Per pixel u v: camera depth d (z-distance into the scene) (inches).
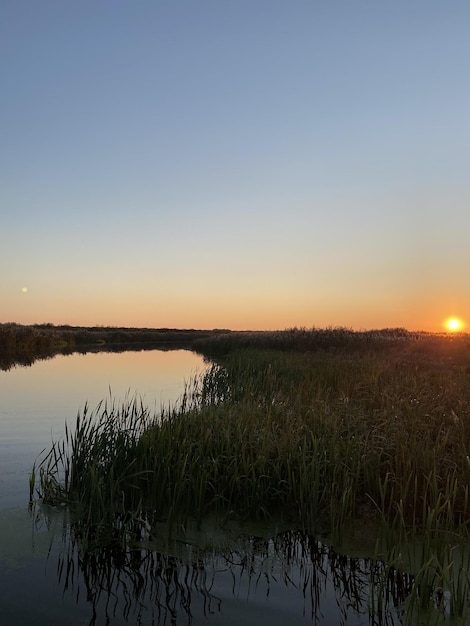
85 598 182.5
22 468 325.1
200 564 209.8
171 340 3595.0
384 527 213.9
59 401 584.4
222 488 259.9
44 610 173.5
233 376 646.5
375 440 292.5
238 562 211.6
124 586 191.8
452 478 246.5
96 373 927.0
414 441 275.0
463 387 432.8
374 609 176.4
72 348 2052.2
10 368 1030.4
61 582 192.7
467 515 230.1
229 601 182.9
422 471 249.9
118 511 255.4
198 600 182.9
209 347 1835.6
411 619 170.6
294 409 358.9
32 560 208.8
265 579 198.5
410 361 702.5
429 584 179.6
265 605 180.4
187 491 246.4
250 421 322.0
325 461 262.5
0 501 269.9
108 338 2940.5
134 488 263.1
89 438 299.9
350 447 277.7
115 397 616.7
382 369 551.2
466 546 210.8
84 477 269.6
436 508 203.3
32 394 642.2
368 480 255.9
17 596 181.8
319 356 846.5
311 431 292.8
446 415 336.5
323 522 244.2
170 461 269.7
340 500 244.5
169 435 291.3
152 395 632.4
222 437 298.2
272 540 230.2
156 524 244.7
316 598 185.3
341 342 1079.6
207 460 268.2
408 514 241.0
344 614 175.2
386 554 202.7
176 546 223.8
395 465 261.6
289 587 193.0
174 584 193.8
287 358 776.9
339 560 211.5
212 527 242.1
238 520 249.4
